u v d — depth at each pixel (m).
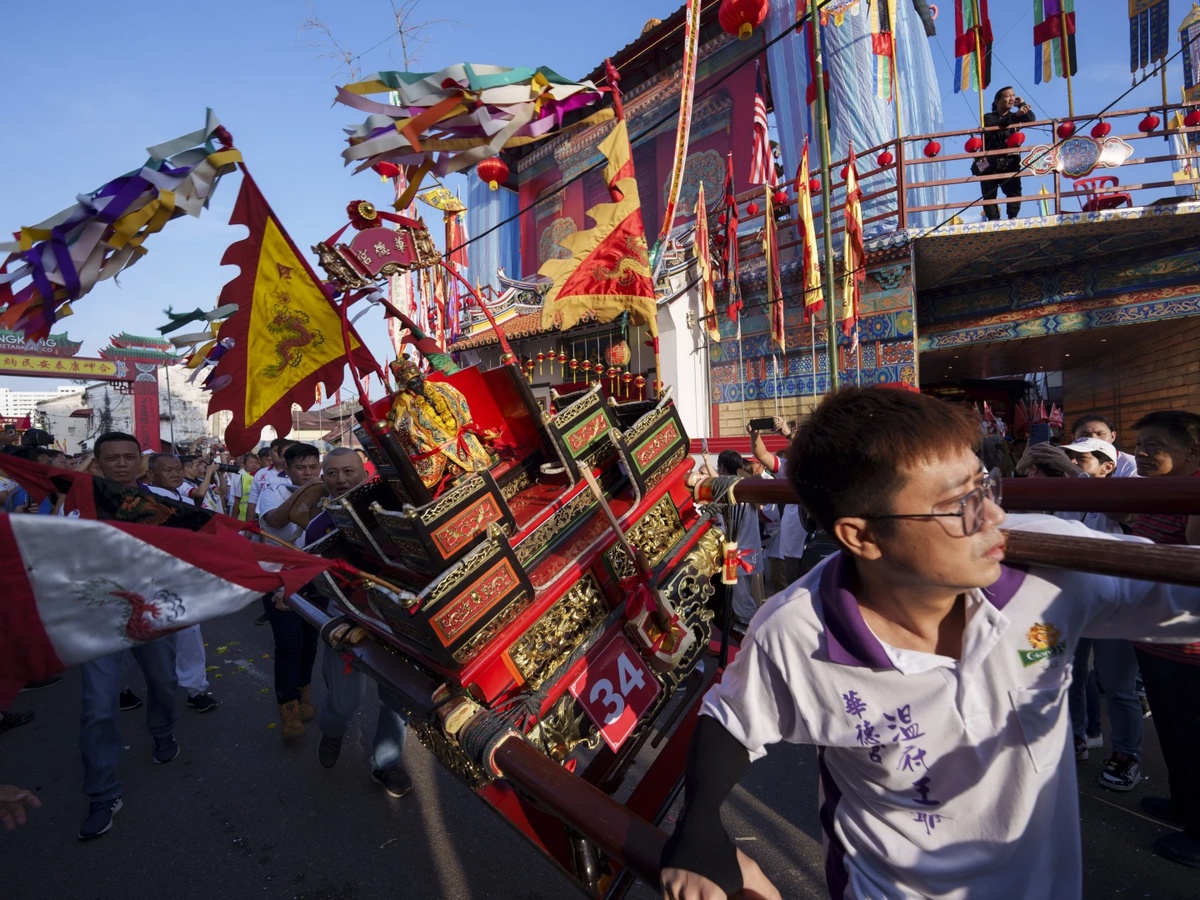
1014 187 7.73
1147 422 2.69
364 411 2.57
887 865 1.10
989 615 0.97
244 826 3.23
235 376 2.54
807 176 7.76
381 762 3.37
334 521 3.39
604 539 2.52
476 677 2.10
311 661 4.36
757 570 4.95
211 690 5.07
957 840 1.06
